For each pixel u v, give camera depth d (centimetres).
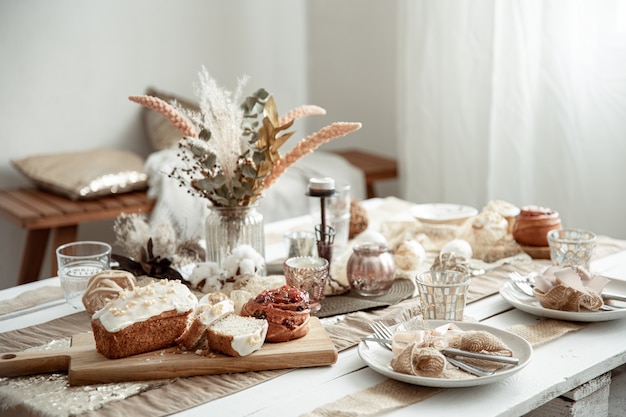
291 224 217
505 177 287
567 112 269
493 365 122
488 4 285
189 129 162
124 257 162
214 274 158
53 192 310
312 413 110
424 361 118
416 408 112
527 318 147
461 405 113
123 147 352
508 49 278
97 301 143
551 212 186
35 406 113
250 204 164
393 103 372
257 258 158
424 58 309
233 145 159
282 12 380
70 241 290
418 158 321
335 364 128
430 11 304
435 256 182
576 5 261
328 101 393
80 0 331
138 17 344
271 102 164
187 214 286
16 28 320
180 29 355
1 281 332
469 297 157
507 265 177
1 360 123
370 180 338
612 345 135
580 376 124
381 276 156
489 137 290
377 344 133
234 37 370
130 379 121
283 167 165
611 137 262
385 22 366
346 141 395
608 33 257
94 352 127
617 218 267
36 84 328
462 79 298
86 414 111
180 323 129
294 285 147
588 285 149
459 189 308
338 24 381
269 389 119
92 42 337
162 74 355
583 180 271
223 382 121
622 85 257
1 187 328
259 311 131
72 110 338
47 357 124
